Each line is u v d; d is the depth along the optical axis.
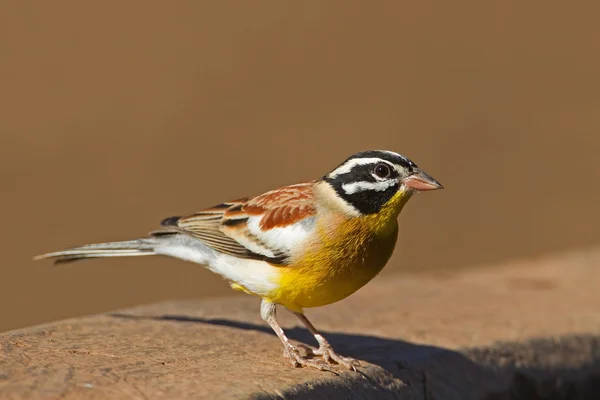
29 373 6.13
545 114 24.11
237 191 19.38
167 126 22.67
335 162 21.02
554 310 9.75
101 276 16.92
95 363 6.48
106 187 19.52
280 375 6.59
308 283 7.26
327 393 6.58
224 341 7.52
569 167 21.62
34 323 14.67
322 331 8.40
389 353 7.70
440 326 8.83
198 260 7.90
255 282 7.46
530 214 19.59
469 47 28.12
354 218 7.21
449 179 20.97
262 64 26.31
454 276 11.81
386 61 27.06
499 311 9.62
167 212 18.30
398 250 18.00
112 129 22.28
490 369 8.16
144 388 5.99
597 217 19.45
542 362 8.54
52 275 16.84
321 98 24.70
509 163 21.78
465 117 23.92
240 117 23.44
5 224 17.78
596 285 11.18
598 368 8.91
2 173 19.88
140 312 8.48
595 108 24.52
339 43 27.98
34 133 21.86
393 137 22.59
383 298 10.15
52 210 18.41
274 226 7.36
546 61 27.23
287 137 22.34
